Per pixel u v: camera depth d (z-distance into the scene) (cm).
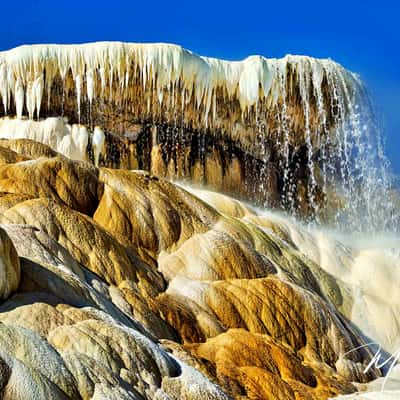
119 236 1546
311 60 2361
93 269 1358
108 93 2242
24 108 2277
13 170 1548
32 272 1080
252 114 2373
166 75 2220
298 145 2509
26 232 1266
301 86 2361
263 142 2455
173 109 2306
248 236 1708
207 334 1373
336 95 2414
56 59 2206
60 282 1103
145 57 2205
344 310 1741
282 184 2511
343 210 2512
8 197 1412
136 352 971
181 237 1608
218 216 1711
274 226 1900
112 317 1077
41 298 1024
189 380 992
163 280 1484
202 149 2384
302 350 1469
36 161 1588
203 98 2300
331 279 1786
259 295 1481
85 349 935
